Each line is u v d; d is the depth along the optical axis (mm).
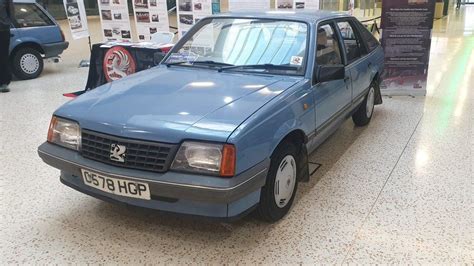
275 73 3125
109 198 2535
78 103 2740
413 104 5766
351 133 4645
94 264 2434
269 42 3350
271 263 2430
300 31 3326
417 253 2508
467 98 6027
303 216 2922
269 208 2703
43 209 3057
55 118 2709
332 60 3518
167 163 2266
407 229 2756
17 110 5695
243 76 3096
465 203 3084
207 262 2439
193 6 6773
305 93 2938
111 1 7715
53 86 7230
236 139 2229
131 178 2309
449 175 3553
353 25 4266
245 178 2285
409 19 5801
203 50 3539
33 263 2451
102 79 6254
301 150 3037
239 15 3701
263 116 2455
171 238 2678
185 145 2260
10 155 4082
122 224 2844
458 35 13492
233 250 2551
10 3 6594
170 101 2611
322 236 2686
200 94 2725
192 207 2371
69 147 2629
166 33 6723
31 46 7828
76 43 12523
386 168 3709
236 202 2371
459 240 2633
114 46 5992
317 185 3398
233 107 2510
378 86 5039
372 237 2670
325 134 3471
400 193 3244
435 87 6703
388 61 6035
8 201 3174
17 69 7633
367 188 3332
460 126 4809
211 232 2736
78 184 2693
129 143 2336
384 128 4797
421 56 5961
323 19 3564
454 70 7969
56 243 2643
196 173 2252
